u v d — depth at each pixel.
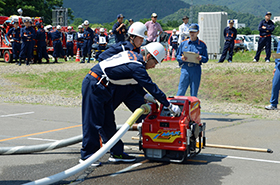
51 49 20.31
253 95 10.12
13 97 11.08
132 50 4.21
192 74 6.65
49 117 7.79
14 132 6.18
